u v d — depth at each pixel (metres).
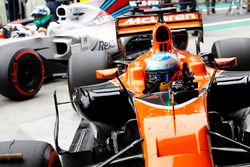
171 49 3.77
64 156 3.36
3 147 2.69
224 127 3.27
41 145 2.74
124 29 5.26
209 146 2.54
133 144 2.63
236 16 16.44
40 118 5.75
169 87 3.13
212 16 16.86
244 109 3.72
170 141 2.53
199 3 22.55
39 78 6.89
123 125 3.66
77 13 7.63
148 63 3.47
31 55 6.71
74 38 7.24
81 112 3.55
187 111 2.79
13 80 6.44
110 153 3.42
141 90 3.46
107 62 5.04
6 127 5.47
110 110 3.55
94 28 7.77
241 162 3.19
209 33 12.27
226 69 5.00
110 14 8.55
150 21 5.27
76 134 4.55
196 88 3.27
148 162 2.46
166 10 4.93
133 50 8.09
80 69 4.98
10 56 6.43
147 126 2.70
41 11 8.05
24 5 13.84
